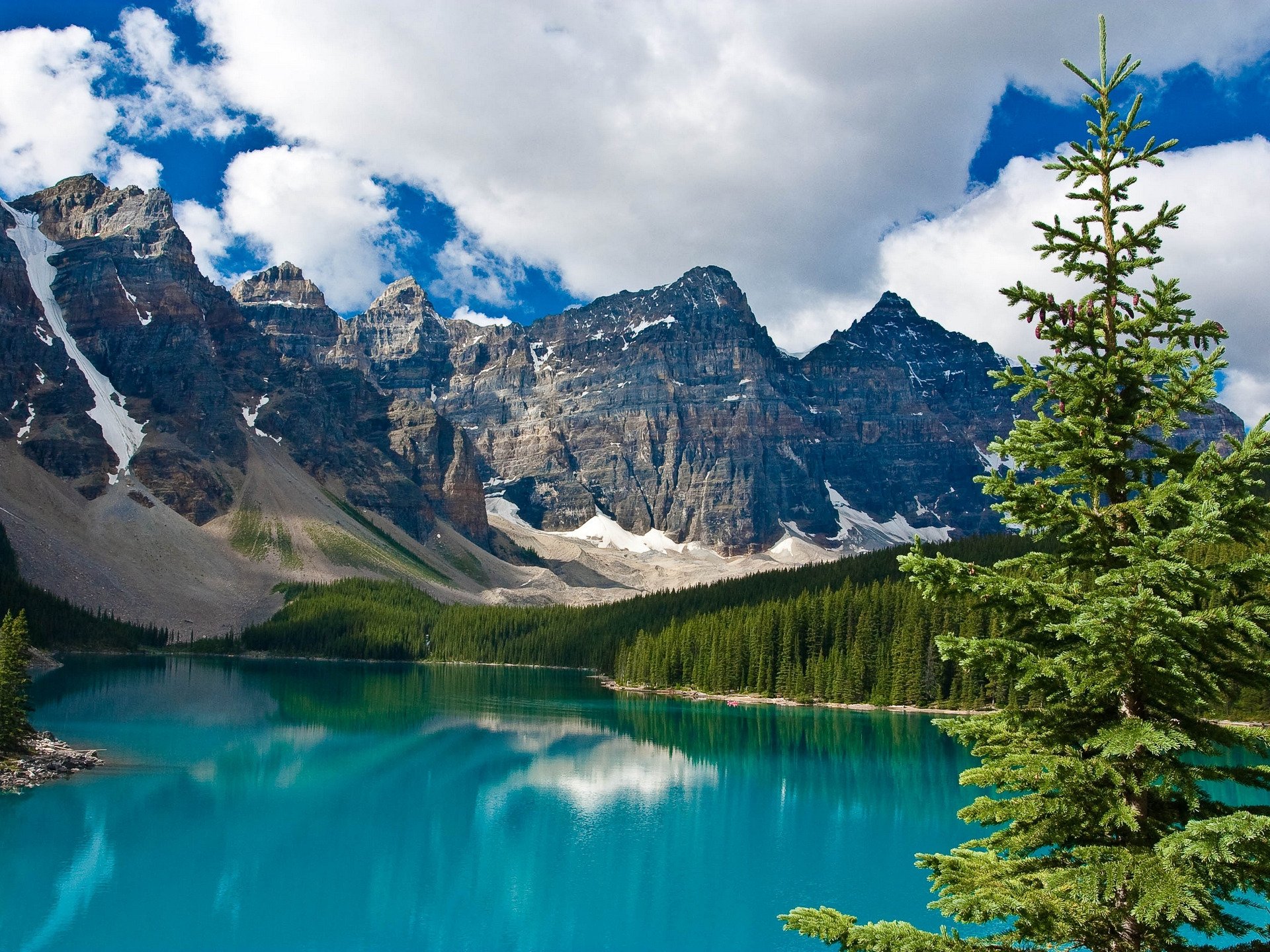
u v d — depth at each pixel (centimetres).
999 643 1742
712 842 6981
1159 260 1759
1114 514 1772
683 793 8631
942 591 1792
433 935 5162
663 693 18675
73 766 8675
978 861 1803
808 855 6669
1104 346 1828
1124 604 1548
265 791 8338
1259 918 4394
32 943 4856
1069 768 1659
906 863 6512
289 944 4994
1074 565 1797
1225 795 6322
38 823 6862
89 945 4862
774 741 11825
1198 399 1745
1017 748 1797
